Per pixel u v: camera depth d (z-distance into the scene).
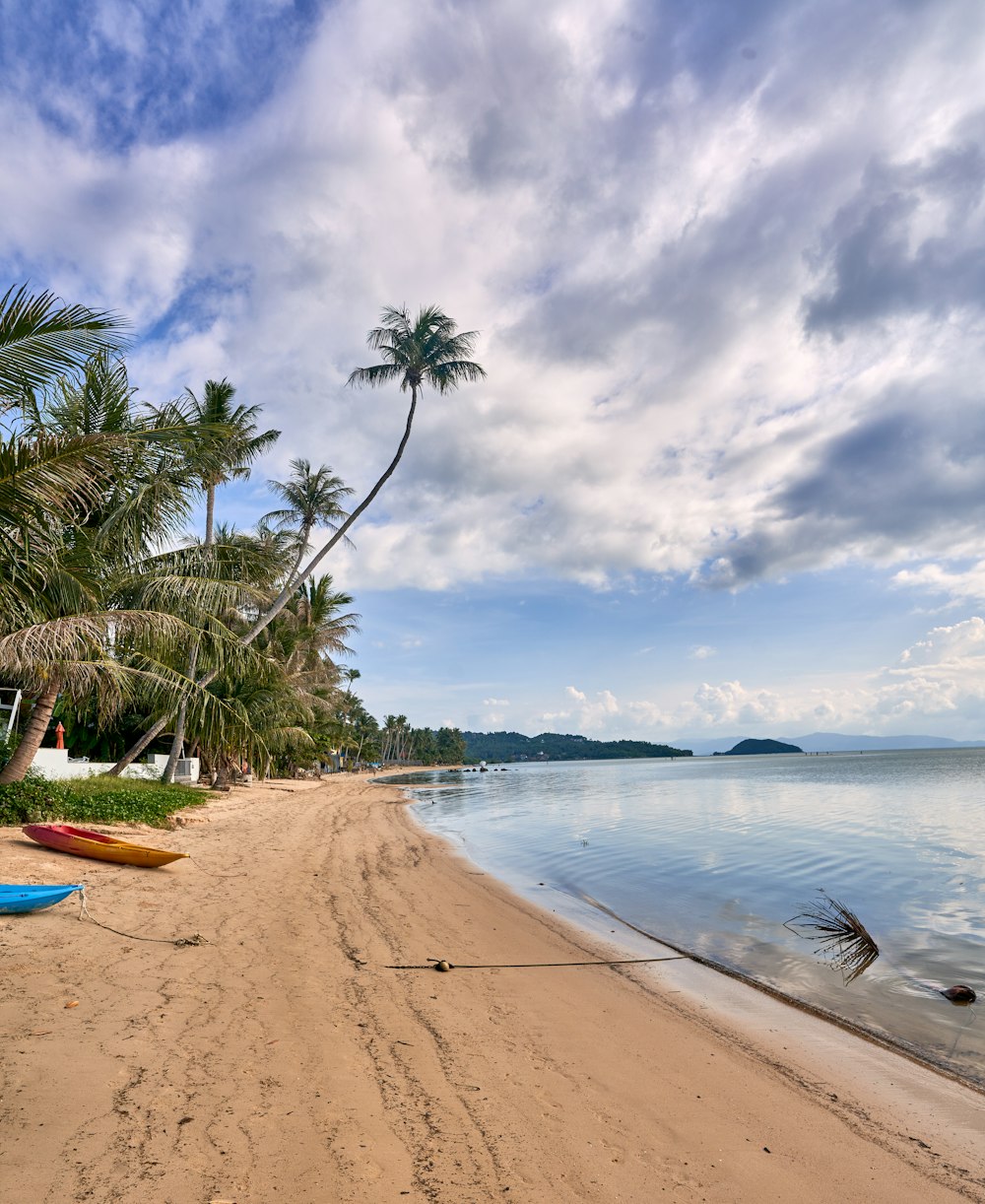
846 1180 4.27
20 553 11.27
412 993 7.04
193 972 6.83
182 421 14.41
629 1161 4.25
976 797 37.91
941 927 11.20
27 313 8.59
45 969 6.47
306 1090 4.65
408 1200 3.57
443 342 27.25
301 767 60.88
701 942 10.45
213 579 17.17
